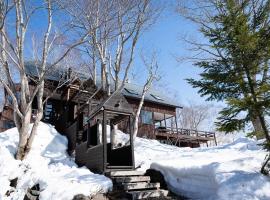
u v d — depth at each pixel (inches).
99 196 305.7
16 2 412.8
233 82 317.7
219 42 337.4
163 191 340.2
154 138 997.2
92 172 402.0
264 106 291.0
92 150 421.1
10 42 438.9
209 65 340.8
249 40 306.3
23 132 435.5
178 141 1096.8
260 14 353.1
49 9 459.8
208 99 338.6
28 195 321.7
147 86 707.4
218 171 310.0
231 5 335.6
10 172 366.3
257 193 265.4
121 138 657.0
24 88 455.8
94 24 585.0
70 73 715.4
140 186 342.0
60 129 657.0
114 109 420.2
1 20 432.1
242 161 343.6
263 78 310.2
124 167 395.5
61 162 467.2
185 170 350.9
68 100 689.0
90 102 522.3
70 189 295.9
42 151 500.4
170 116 1124.5
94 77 719.7
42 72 454.6
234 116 307.7
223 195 271.3
